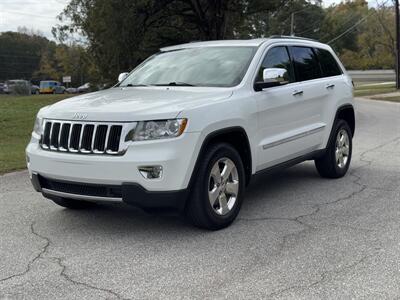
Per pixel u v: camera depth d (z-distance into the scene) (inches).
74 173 197.3
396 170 335.3
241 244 197.0
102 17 825.5
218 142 214.2
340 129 307.3
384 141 477.4
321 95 285.6
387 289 156.2
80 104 212.1
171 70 255.6
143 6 863.1
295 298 151.0
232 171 218.5
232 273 169.8
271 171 250.5
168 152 190.2
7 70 4347.9
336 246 193.5
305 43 290.2
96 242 202.4
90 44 904.3
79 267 177.2
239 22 1045.8
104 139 193.8
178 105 199.2
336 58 320.5
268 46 255.1
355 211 240.5
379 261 178.1
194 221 208.1
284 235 206.8
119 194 193.5
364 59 3250.5
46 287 161.8
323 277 165.5
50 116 209.9
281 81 240.1
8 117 772.6
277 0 1007.6
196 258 183.5
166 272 171.6
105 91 245.9
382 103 1124.5
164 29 987.3
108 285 162.4
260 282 162.4
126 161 188.4
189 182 197.5
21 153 427.2
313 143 280.8
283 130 253.4
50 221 231.1
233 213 219.6
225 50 256.2
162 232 212.7
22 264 180.9
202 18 978.1
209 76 239.3
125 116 191.6
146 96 218.2
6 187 302.7
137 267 176.2
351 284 160.1
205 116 201.8
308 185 295.4
